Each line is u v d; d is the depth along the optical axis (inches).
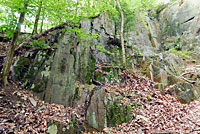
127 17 489.4
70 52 266.5
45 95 213.5
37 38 305.0
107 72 319.3
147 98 256.4
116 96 234.7
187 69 374.9
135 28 529.3
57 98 215.8
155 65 381.4
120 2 508.4
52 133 154.6
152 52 480.4
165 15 594.9
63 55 258.4
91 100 206.2
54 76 233.8
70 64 254.8
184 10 534.6
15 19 168.6
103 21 462.9
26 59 253.4
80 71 258.7
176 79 325.1
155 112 215.5
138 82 316.2
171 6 591.5
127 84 306.8
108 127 186.4
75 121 180.2
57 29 315.0
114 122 192.2
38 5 178.7
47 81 227.5
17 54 271.1
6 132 130.0
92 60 304.0
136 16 527.5
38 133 146.9
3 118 143.3
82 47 285.4
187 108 244.4
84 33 242.5
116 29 481.7
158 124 183.2
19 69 235.3
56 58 251.1
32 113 171.0
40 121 163.3
